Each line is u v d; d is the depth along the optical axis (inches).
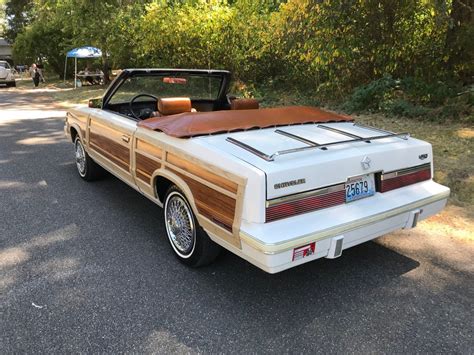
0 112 539.8
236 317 116.7
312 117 161.5
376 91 374.9
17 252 153.4
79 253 152.8
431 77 383.2
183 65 609.0
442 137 283.1
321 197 116.8
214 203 120.0
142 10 691.4
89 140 209.3
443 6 314.2
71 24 804.6
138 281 134.3
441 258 149.8
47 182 233.1
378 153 129.0
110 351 103.5
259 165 110.5
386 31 380.5
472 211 185.8
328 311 119.7
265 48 532.4
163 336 108.9
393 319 116.1
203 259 137.4
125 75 181.2
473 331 111.4
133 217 185.0
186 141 132.5
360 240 122.2
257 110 159.3
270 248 104.0
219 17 553.0
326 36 382.9
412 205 132.4
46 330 111.0
